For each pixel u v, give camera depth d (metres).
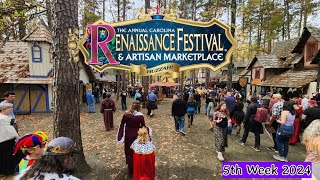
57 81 4.36
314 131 2.68
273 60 20.62
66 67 4.34
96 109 17.48
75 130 4.60
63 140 1.72
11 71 15.53
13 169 4.70
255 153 6.59
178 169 5.39
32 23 5.54
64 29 4.25
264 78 21.27
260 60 21.06
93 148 7.02
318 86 12.86
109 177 4.86
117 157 6.18
